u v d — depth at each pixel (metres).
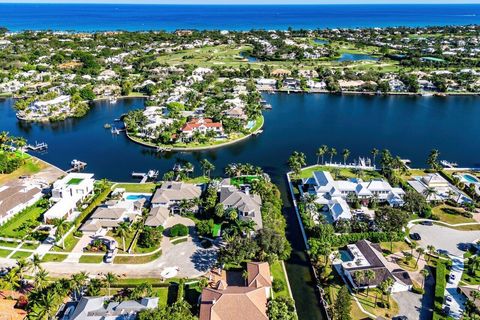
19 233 114.94
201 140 191.25
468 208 131.00
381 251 108.06
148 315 77.31
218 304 83.12
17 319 84.25
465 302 89.31
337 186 137.38
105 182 144.62
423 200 126.94
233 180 149.62
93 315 81.25
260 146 192.75
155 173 159.25
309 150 188.12
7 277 92.12
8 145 184.75
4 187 134.62
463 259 106.88
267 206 122.38
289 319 83.50
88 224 116.25
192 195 130.75
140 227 116.38
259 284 91.62
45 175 156.50
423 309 89.44
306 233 118.00
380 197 136.12
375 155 178.12
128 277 97.75
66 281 91.19
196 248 109.88
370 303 90.75
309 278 101.00
